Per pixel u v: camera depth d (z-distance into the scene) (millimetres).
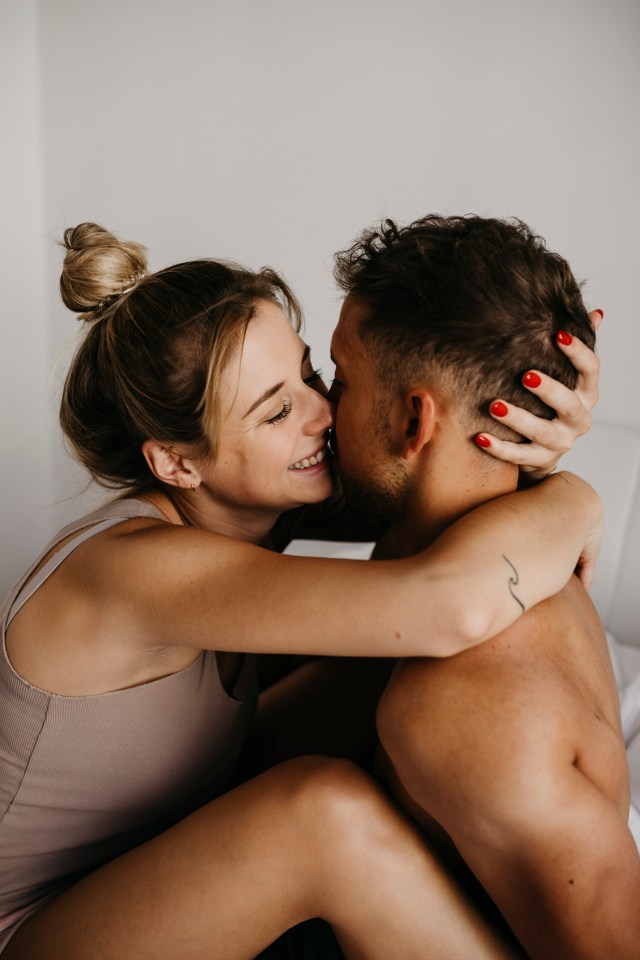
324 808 804
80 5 2088
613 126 1718
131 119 2139
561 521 902
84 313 1104
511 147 1811
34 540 2461
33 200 2275
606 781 812
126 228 2240
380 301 892
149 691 980
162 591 863
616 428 1864
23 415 2340
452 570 763
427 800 816
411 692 822
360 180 1964
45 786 996
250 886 820
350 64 1892
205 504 1106
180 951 846
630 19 1646
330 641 778
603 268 1806
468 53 1790
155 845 879
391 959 813
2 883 1017
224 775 1155
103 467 1147
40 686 972
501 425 884
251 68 1980
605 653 1009
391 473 941
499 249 863
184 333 976
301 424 1018
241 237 2125
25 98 2193
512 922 808
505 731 757
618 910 758
